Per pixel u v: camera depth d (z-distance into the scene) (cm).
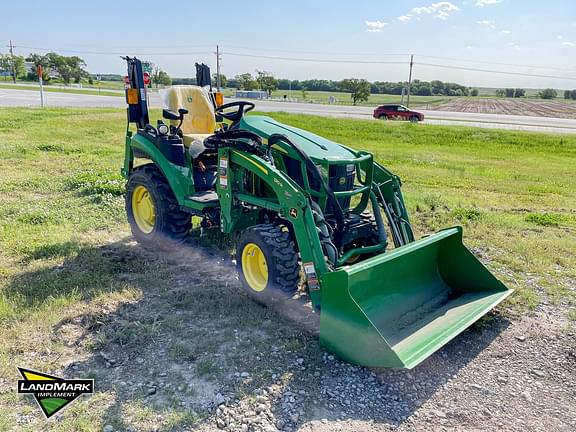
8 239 563
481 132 2125
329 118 2556
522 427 291
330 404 303
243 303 427
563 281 504
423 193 876
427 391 321
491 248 595
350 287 353
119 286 454
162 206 526
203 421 282
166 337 370
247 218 465
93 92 4881
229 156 445
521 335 395
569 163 1402
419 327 372
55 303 412
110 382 315
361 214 452
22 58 7731
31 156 1111
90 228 617
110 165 1030
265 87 6888
